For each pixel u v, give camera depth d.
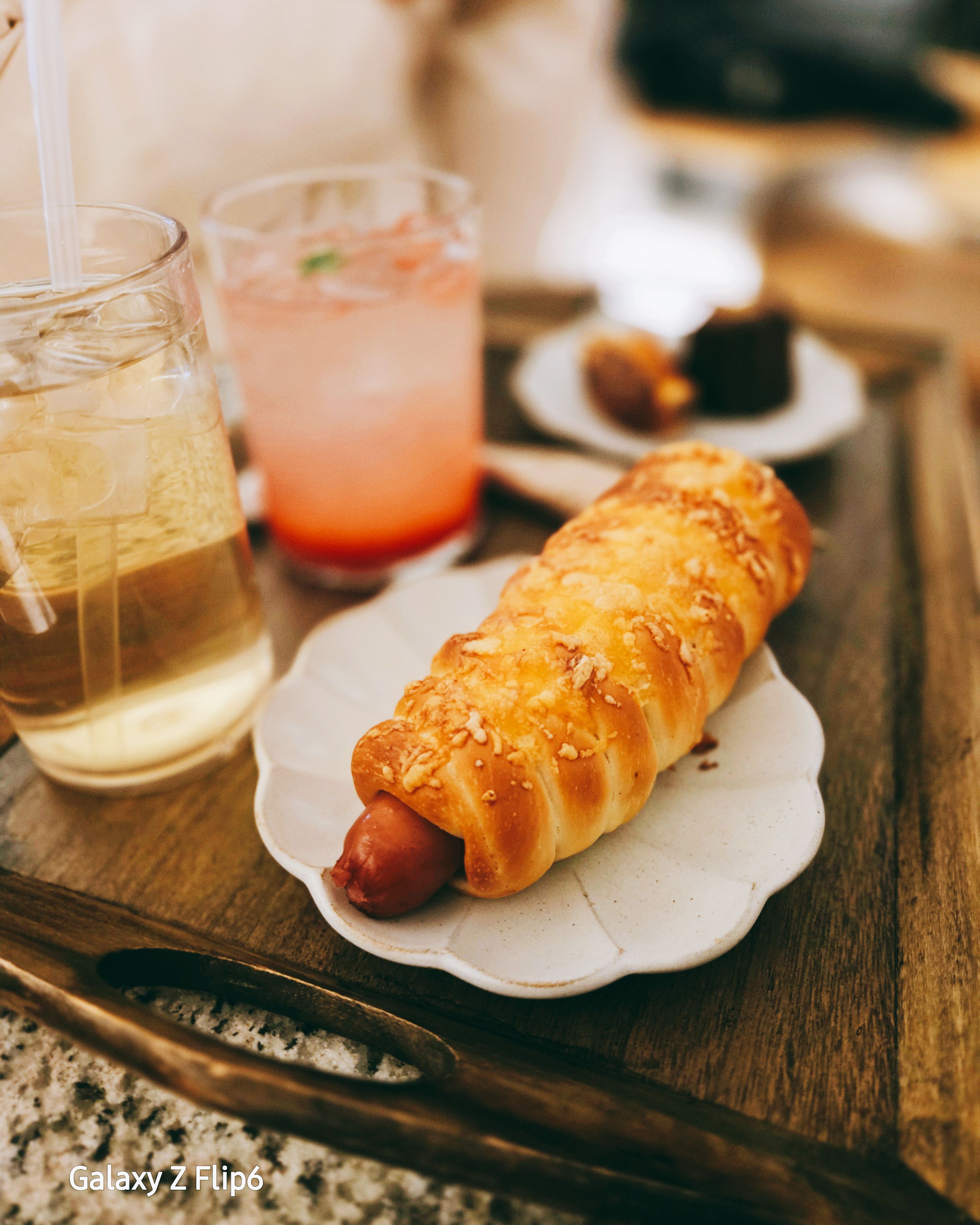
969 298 1.14
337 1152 0.21
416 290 0.31
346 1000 0.24
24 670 0.26
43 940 0.24
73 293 0.22
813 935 0.25
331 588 0.36
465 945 0.23
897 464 0.41
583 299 0.56
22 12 0.26
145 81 0.46
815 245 1.30
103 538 0.24
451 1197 0.22
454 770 0.23
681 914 0.23
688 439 0.41
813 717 0.27
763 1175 0.20
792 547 0.29
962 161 1.32
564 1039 0.23
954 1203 0.20
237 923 0.25
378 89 0.56
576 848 0.24
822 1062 0.22
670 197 1.43
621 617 0.25
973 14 1.35
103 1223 0.21
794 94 1.41
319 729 0.28
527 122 0.66
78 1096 0.23
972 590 0.34
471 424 0.35
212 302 0.51
